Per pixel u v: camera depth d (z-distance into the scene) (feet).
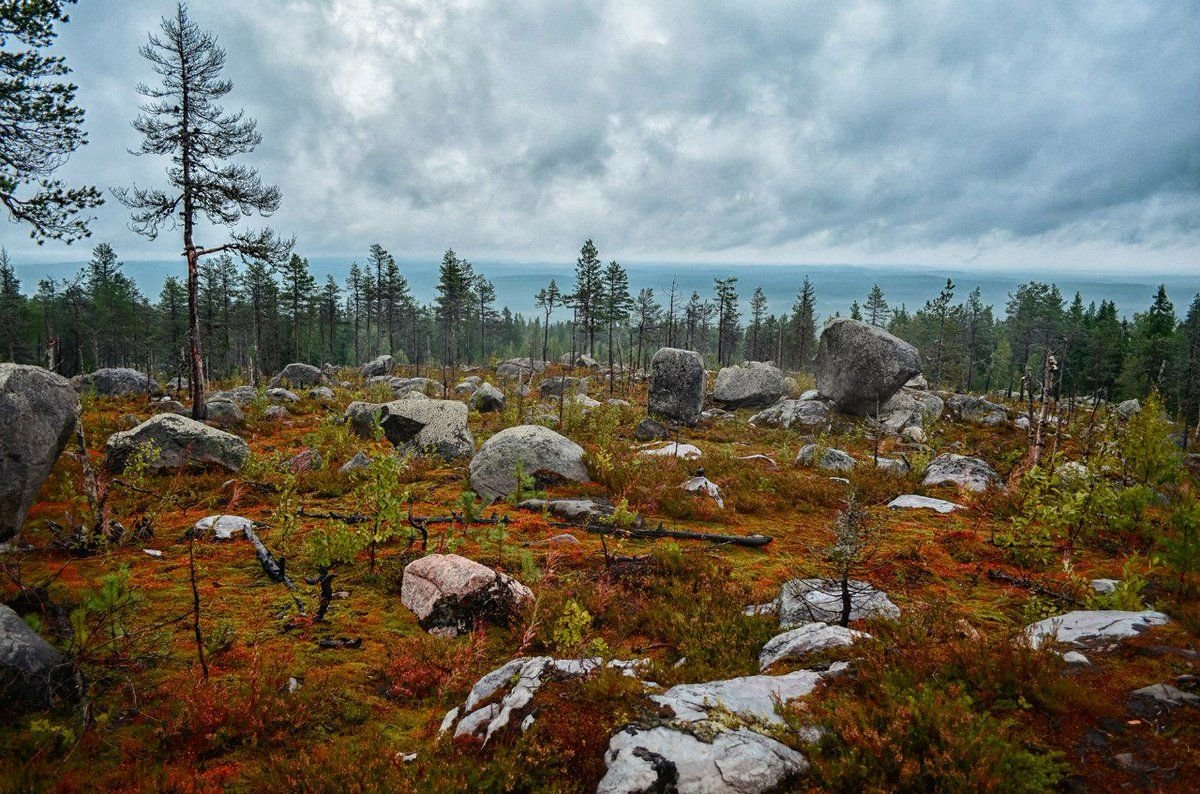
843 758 11.98
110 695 17.94
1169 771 11.03
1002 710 13.34
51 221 55.16
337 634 23.15
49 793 13.43
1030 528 34.47
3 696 15.98
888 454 79.10
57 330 240.53
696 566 31.09
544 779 12.90
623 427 93.30
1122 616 16.83
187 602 24.80
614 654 21.91
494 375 215.92
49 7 52.24
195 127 77.20
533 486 46.62
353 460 51.93
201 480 45.14
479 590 24.36
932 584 29.60
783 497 51.57
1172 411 196.75
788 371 301.22
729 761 12.17
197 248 78.74
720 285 270.67
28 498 27.50
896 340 101.30
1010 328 324.80
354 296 304.91
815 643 18.88
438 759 14.32
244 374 219.61
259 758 15.72
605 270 250.16
